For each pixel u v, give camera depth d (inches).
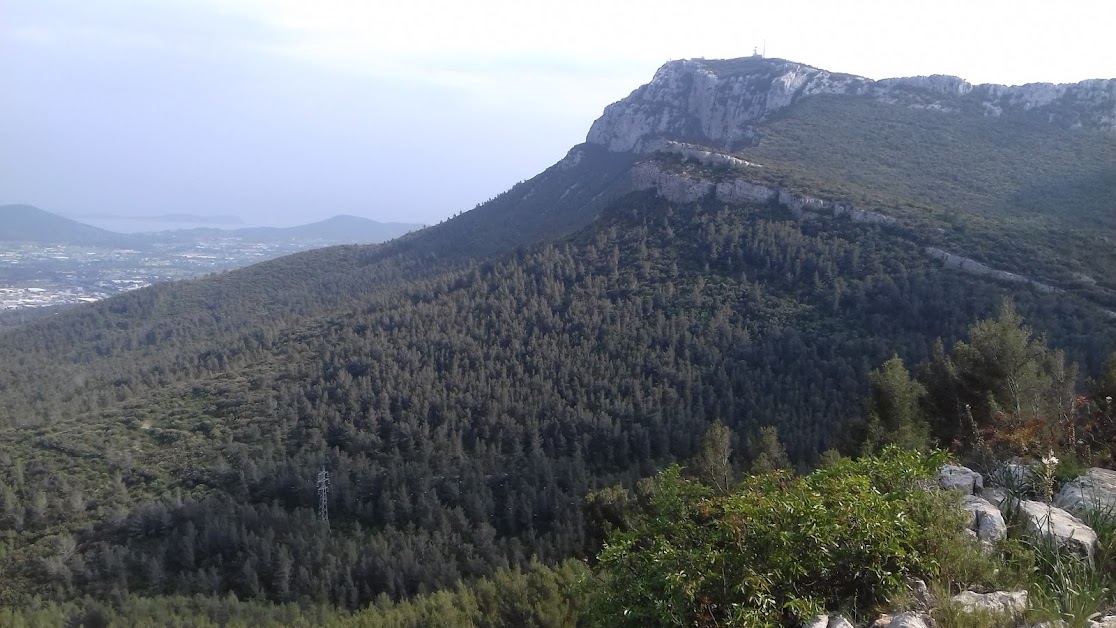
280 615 1210.0
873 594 224.1
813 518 229.8
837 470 277.4
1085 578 225.1
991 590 229.5
